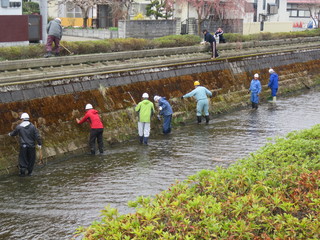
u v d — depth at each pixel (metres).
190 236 6.36
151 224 6.54
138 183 12.77
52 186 12.65
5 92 14.31
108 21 35.34
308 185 7.78
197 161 14.80
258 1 45.12
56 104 15.60
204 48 25.19
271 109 23.56
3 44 19.81
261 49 29.84
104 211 7.02
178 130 19.23
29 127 13.52
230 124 20.22
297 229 6.58
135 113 18.06
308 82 31.31
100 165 14.48
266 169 8.94
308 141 10.75
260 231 6.94
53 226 10.16
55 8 39.78
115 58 19.73
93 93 16.98
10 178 13.33
